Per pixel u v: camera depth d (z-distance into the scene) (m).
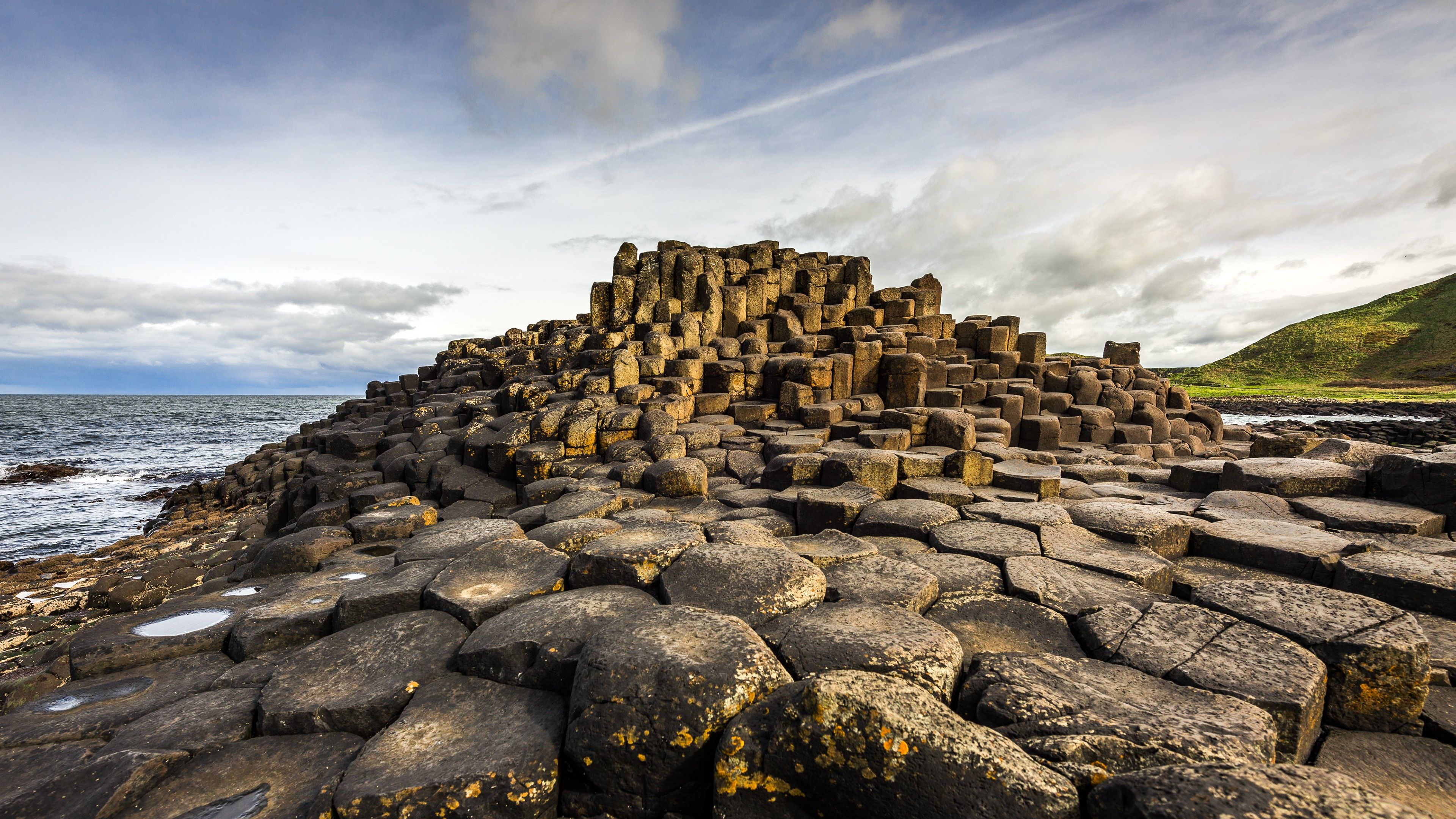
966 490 7.99
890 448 10.66
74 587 10.92
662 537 5.77
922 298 19.12
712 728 3.29
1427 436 32.34
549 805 3.35
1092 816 2.71
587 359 14.86
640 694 3.36
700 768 3.29
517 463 10.41
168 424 68.81
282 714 3.91
